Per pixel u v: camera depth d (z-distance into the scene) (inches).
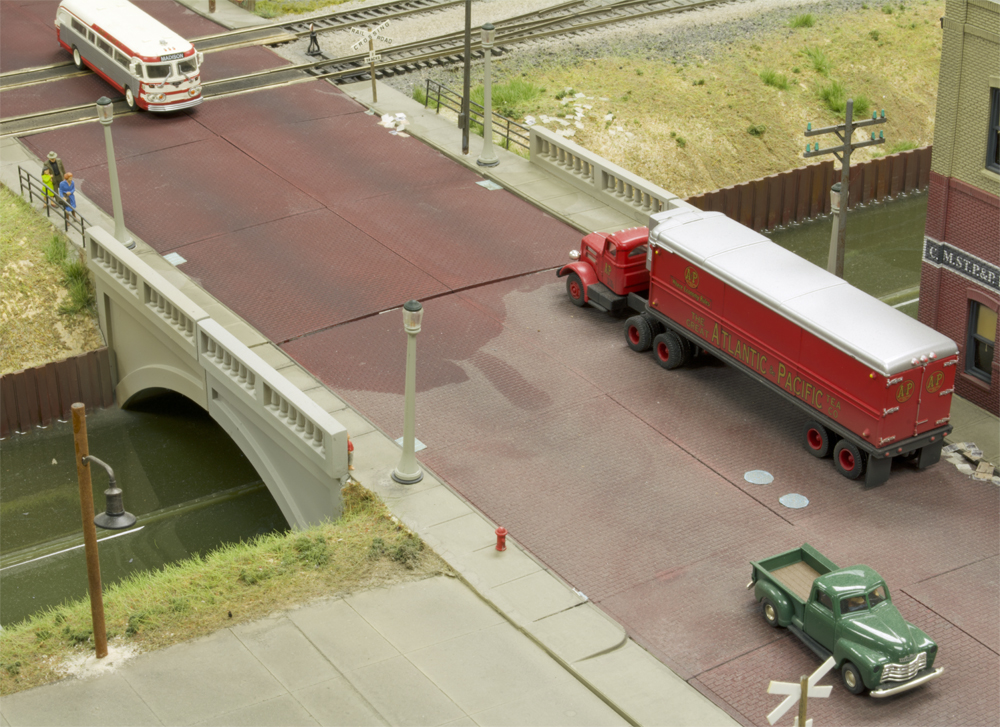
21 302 1350.9
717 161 1766.7
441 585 866.1
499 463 994.1
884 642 741.9
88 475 755.4
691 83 1846.7
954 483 968.3
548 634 814.5
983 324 1069.1
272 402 1034.1
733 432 1031.6
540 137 1502.2
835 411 959.0
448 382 1101.7
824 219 1791.3
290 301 1221.1
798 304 972.6
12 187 1457.9
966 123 1029.2
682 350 1107.3
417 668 788.0
